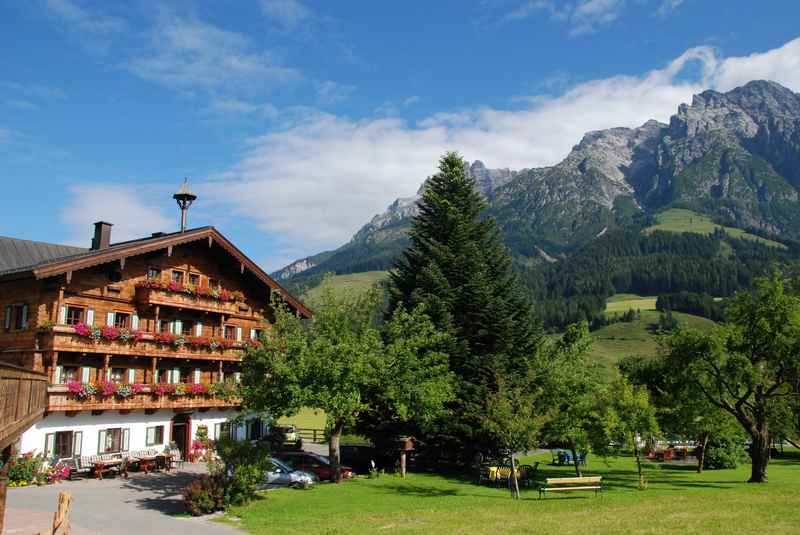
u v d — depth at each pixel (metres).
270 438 45.22
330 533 19.62
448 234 42.41
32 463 29.31
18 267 37.22
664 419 39.47
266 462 25.86
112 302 35.25
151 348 36.12
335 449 32.88
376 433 39.38
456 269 40.88
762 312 34.19
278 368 28.47
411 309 39.75
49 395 30.80
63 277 32.16
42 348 31.81
